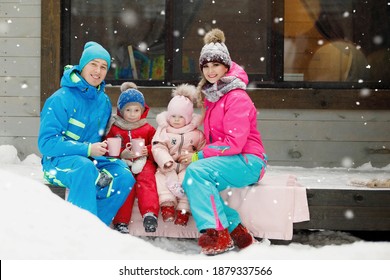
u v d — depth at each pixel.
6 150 6.86
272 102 6.96
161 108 7.02
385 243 4.30
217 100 4.51
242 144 4.37
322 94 6.96
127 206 4.54
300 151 7.02
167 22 7.18
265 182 4.83
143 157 4.64
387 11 7.16
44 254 3.19
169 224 4.58
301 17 7.16
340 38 7.18
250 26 7.14
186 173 4.33
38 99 7.13
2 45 7.15
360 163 7.00
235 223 4.46
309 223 4.64
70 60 7.20
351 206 4.64
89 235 3.46
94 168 4.39
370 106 6.96
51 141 4.42
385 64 7.17
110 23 7.23
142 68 7.21
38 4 7.15
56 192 4.62
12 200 3.57
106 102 4.75
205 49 4.55
